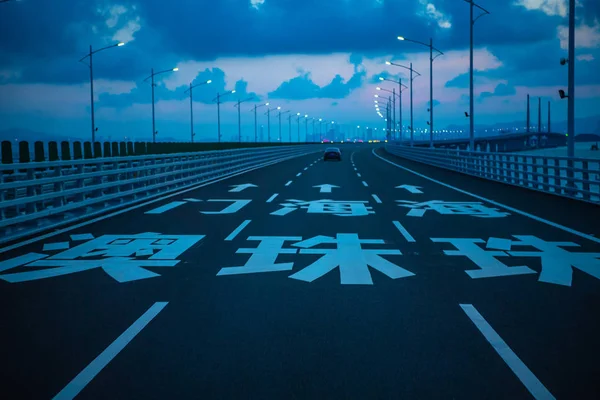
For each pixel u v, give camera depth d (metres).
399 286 6.86
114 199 16.31
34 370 4.32
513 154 23.34
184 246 9.48
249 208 14.88
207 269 7.80
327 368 4.34
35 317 5.66
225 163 30.66
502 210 14.47
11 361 4.50
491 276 7.37
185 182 22.97
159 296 6.45
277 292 6.60
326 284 6.96
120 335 5.12
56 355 4.62
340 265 8.01
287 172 32.50
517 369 4.31
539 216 13.28
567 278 7.25
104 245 9.61
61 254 8.86
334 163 45.88
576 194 17.42
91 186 14.06
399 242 9.80
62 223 11.98
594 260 8.34
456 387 4.00
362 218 12.91
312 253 8.86
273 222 12.27
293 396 3.86
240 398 3.84
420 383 4.07
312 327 5.32
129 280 7.20
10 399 3.82
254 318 5.61
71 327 5.35
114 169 15.95
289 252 8.95
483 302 6.16
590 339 4.97
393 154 72.38
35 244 9.72
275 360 4.51
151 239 10.17
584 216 13.28
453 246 9.45
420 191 20.06
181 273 7.57
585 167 16.56
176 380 4.13
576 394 3.88
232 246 9.48
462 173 31.14
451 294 6.50
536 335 5.09
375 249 9.18
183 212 14.04
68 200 16.59
